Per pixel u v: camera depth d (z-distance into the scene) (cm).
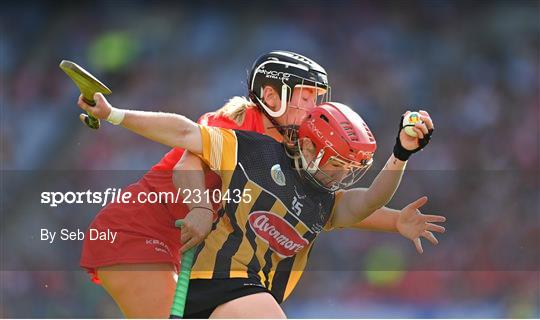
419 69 5641
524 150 5297
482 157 5259
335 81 5569
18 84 5431
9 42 5597
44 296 3141
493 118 5406
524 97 5531
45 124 5144
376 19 5806
